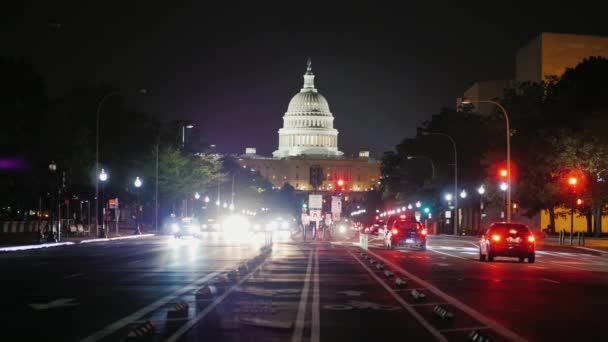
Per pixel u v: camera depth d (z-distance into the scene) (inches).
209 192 6835.6
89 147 3395.7
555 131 2967.5
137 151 3809.1
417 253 2054.6
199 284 1031.0
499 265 1549.0
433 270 1368.1
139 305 793.6
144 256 1763.0
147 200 4345.5
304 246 2386.8
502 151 3277.6
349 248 2260.1
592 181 2834.6
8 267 1382.9
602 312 761.0
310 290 956.6
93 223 4284.0
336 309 764.6
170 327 633.0
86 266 1408.7
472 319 700.0
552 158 2957.7
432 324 663.1
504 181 3149.6
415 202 4918.8
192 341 562.6
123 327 638.5
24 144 2714.1
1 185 2815.0
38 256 1788.9
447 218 4421.8
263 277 1159.0
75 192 3540.8
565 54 4377.5
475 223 4707.2
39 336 589.9
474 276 1227.2
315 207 2891.2
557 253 2215.8
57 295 892.6
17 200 3267.7
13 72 2721.5
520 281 1138.0
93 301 829.8
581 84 3014.3
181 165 4247.0
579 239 2746.1
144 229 4490.7
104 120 3609.7
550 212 3582.7
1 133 2613.2
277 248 2233.0
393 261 1658.5
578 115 2918.3
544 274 1296.8
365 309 766.5
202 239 3159.5
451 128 4328.3
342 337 586.6
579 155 2795.3
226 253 1892.2
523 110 3255.4
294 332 610.5
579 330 636.7
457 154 4256.9
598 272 1366.9
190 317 697.0
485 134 4015.8
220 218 6161.4
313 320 683.4
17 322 667.4
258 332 608.1
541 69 4379.9
